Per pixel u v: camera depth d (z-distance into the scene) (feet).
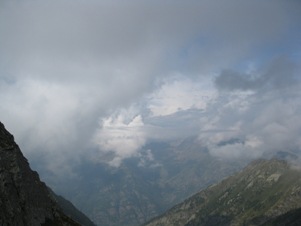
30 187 427.33
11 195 378.32
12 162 413.39
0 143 426.10
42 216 424.46
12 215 358.43
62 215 475.72
